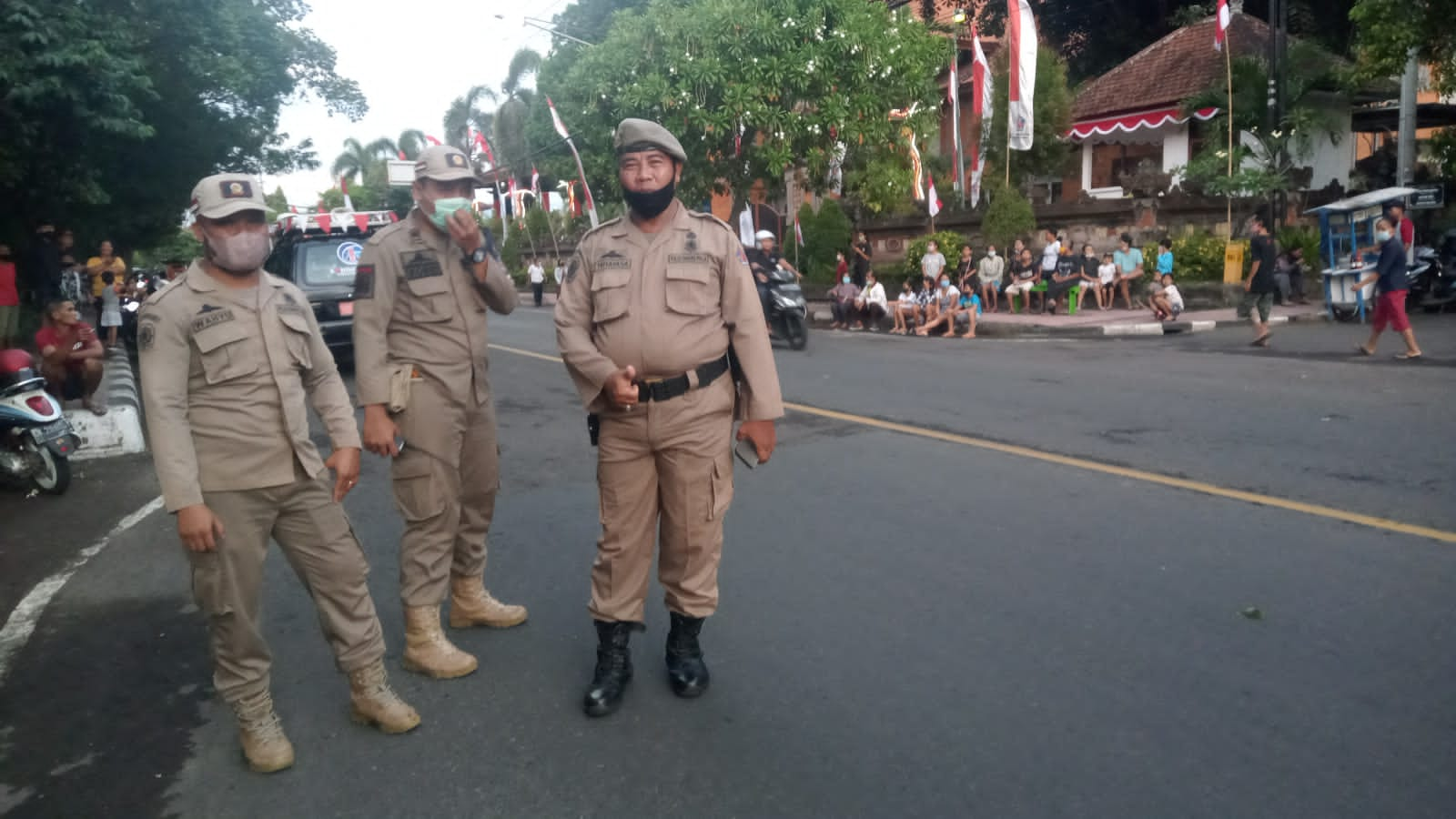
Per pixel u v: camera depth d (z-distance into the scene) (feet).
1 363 25.34
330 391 11.71
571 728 12.08
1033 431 26.76
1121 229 70.44
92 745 12.26
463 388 13.41
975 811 10.03
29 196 44.11
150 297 10.71
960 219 78.18
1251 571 15.93
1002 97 80.07
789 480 22.76
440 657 13.56
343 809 10.62
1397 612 14.15
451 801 10.66
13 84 33.76
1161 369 37.37
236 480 10.80
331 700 13.16
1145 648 13.42
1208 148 72.23
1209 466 22.33
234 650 11.21
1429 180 72.23
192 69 46.32
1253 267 43.50
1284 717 11.53
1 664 14.75
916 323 57.98
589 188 80.28
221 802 10.86
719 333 12.31
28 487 25.41
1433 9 51.13
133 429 29.58
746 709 12.34
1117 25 109.09
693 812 10.25
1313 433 25.08
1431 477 20.72
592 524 20.26
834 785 10.61
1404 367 35.24
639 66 65.87
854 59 64.03
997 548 17.53
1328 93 75.20
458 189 13.10
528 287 142.00
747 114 62.44
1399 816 9.66
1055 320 58.44
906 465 23.66
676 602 12.78
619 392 11.66
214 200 10.46
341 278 43.24
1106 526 18.43
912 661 13.39
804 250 90.12
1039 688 12.48
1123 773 10.59
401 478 13.37
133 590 17.80
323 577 11.69
